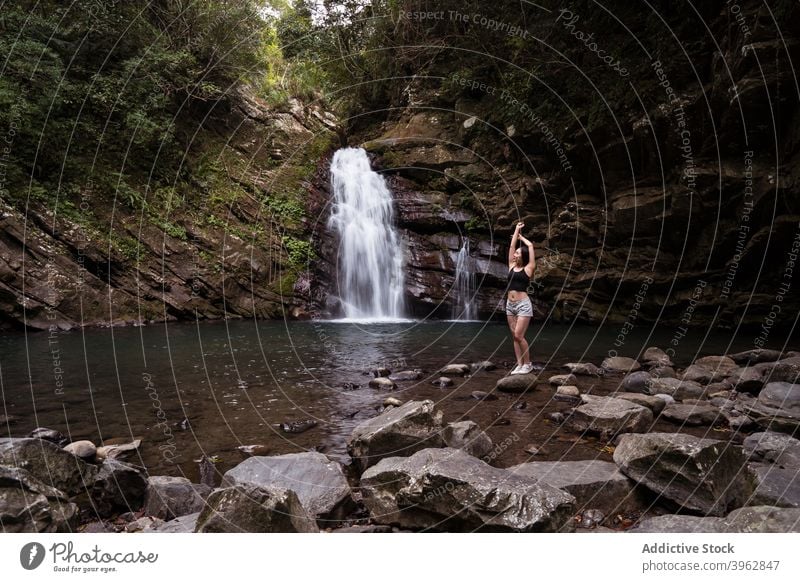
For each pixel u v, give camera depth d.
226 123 16.53
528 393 5.33
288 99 18.33
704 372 5.95
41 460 2.90
